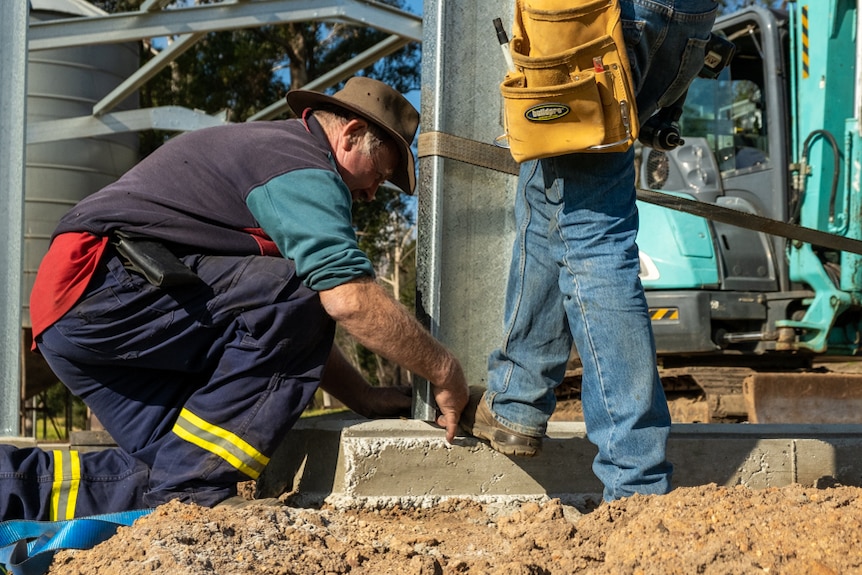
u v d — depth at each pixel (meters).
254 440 2.73
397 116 3.06
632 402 2.61
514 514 2.66
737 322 7.15
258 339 2.72
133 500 2.90
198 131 2.92
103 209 2.74
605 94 2.51
